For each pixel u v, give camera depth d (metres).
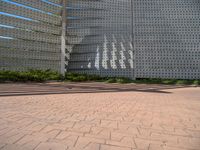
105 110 5.22
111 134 3.07
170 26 33.03
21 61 27.28
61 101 6.77
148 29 33.28
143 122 3.94
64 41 31.59
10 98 7.18
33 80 24.89
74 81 29.02
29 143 2.55
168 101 7.57
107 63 33.22
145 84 26.83
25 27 27.61
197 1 33.72
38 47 29.23
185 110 5.44
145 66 32.19
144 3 34.44
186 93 12.21
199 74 31.11
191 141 2.82
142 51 32.66
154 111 5.22
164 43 32.50
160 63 32.06
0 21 25.05
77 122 3.78
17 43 26.88
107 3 34.22
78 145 2.54
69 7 34.06
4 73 22.84
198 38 32.16
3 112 4.48
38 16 29.11
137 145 2.62
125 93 11.28
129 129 3.39
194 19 32.94
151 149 2.49
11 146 2.43
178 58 31.89
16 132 3.00
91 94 10.08
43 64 29.67
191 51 31.89
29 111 4.70
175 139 2.90
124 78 31.33
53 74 28.41
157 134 3.14
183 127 3.59
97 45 33.97
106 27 33.91
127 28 33.62
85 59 34.44
